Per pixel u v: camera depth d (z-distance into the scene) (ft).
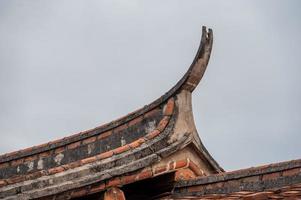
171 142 36.60
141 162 35.17
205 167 39.01
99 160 35.63
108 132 40.52
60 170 35.60
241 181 33.04
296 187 30.14
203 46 36.99
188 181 35.58
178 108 37.45
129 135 39.17
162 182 36.52
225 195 32.73
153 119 38.04
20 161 44.80
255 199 29.27
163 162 36.06
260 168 32.42
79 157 41.47
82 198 35.14
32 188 35.29
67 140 42.60
